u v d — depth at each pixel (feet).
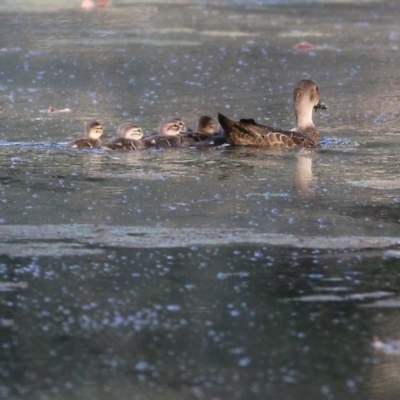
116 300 33.12
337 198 46.44
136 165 53.57
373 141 60.80
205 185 48.91
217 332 30.73
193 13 137.28
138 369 28.19
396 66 92.58
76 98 75.61
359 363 28.76
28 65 91.09
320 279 35.29
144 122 66.49
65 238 39.42
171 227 41.11
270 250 38.22
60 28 118.21
